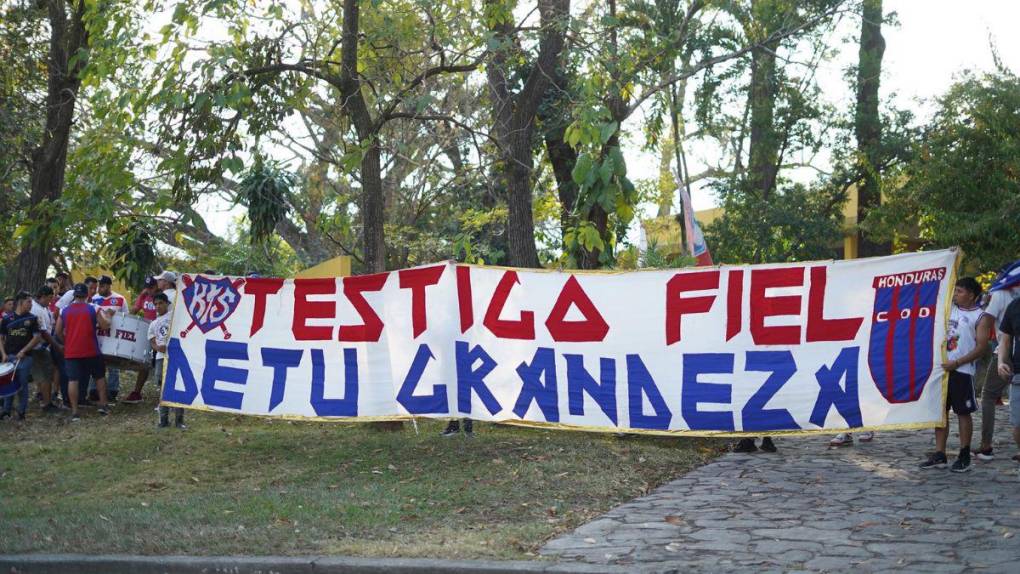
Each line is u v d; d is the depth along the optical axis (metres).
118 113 12.98
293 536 7.52
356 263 29.66
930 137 25.69
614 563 6.52
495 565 6.47
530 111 15.29
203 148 13.80
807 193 29.86
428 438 12.02
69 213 13.96
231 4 12.99
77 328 14.11
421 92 15.55
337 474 10.23
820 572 6.15
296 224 29.67
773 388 10.02
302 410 11.61
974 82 23.80
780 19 25.08
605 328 10.58
